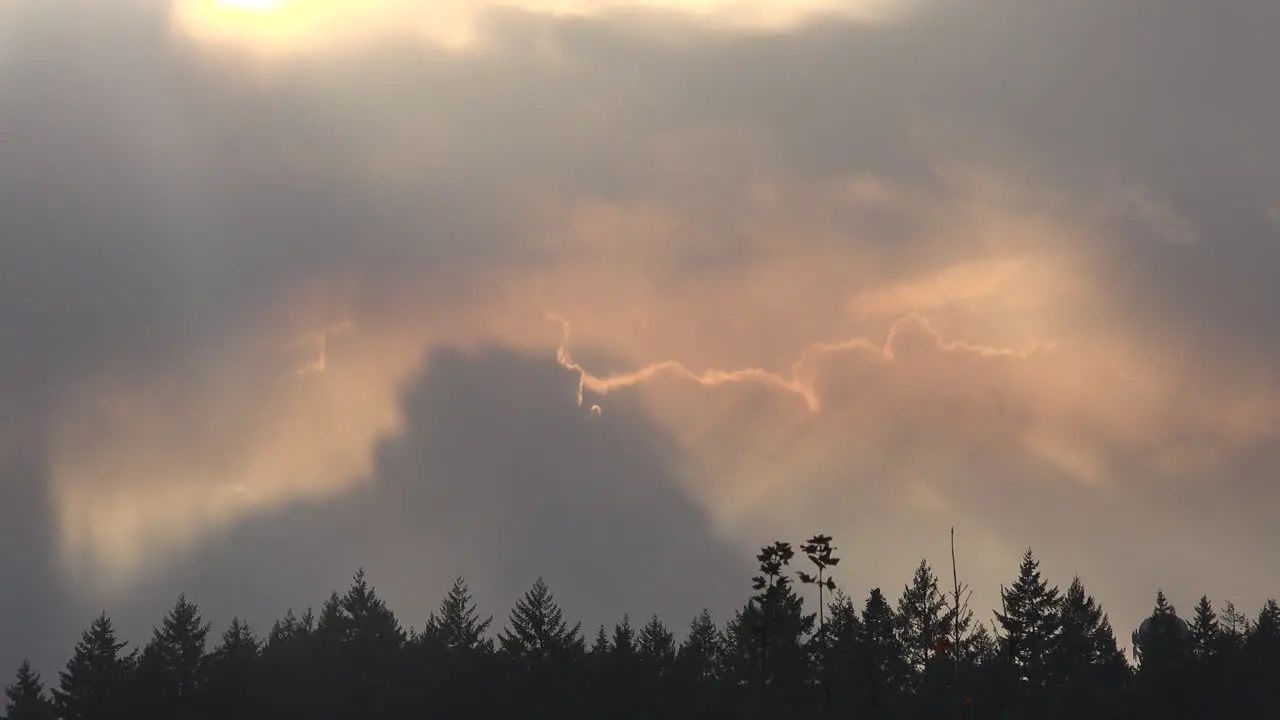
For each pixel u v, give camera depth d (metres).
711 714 145.62
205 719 155.38
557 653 171.00
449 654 169.12
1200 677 152.12
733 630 177.12
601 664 162.38
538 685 154.88
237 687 159.25
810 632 162.12
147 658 176.12
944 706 142.88
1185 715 147.88
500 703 151.50
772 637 123.62
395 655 169.00
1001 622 173.75
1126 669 166.75
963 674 147.00
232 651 178.50
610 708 149.38
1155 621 165.50
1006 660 150.25
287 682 160.88
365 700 156.12
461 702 151.62
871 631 173.25
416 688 156.62
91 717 162.25
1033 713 144.50
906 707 147.12
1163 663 156.62
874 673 150.75
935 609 178.62
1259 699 151.75
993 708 143.50
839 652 157.50
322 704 156.38
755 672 155.88
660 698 151.38
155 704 158.75
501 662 164.75
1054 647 166.75
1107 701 149.62
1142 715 148.12
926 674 156.00
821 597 96.00
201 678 170.25
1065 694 151.25
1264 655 168.25
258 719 154.75
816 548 97.25
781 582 99.56
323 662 167.38
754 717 140.50
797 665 149.25
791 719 140.25
